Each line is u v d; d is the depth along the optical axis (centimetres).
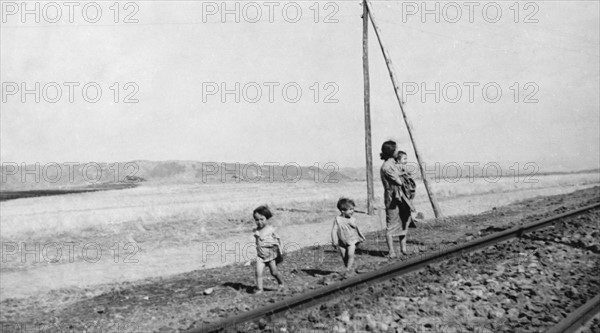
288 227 1889
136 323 672
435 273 821
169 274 1123
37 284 1028
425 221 1814
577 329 561
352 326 575
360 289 724
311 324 581
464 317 619
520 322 583
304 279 926
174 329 601
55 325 694
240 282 918
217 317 634
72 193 5028
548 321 588
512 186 4541
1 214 2373
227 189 5309
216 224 2061
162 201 3281
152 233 1795
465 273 814
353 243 972
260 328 571
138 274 1137
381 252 1186
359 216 2252
